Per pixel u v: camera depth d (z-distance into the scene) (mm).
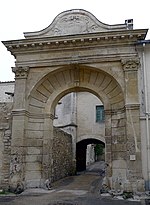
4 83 25344
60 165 19438
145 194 11711
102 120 25672
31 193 12680
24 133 13828
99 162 41438
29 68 14602
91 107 26203
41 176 13891
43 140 14328
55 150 17609
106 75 14109
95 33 13602
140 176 12031
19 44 14445
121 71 13609
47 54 14516
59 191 13508
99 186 15766
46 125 14492
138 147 12367
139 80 13242
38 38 14219
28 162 13953
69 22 14695
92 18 14445
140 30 13195
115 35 13469
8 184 13328
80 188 14875
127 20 16016
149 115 12672
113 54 13734
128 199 11242
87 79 14734
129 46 13664
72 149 24766
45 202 10523
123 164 12945
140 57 13508
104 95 14273
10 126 14195
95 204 10125
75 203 10297
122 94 13547
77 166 26938
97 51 13961
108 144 13570
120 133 13445
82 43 14023
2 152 13938
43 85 14891
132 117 12750
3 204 10148
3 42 14578
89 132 25641
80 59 14047
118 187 12625
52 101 14797
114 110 13922
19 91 14242
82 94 26703
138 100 12930
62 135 20438
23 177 13453
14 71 14555
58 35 14562
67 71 14758
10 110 14469
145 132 12586
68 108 26375
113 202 10570
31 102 14602
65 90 14836
